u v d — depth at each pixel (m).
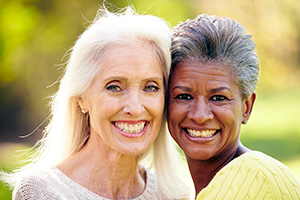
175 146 2.95
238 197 2.01
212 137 2.39
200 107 2.32
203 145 2.39
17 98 13.95
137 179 2.76
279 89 26.69
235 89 2.34
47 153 2.73
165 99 2.57
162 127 2.76
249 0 23.31
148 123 2.41
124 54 2.30
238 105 2.36
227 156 2.48
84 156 2.54
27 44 13.49
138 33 2.33
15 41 13.38
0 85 13.80
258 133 14.40
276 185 2.01
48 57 13.53
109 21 2.37
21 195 2.28
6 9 13.32
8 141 12.34
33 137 13.12
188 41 2.34
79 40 2.41
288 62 25.77
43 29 13.51
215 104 2.33
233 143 2.47
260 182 2.01
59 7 13.54
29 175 2.37
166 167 2.85
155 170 2.87
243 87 2.36
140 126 2.37
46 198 2.24
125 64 2.29
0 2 13.24
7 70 13.62
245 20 23.39
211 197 2.08
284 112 19.89
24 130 13.78
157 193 2.79
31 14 13.46
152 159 2.90
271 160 2.13
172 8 13.15
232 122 2.35
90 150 2.53
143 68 2.31
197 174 2.61
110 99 2.31
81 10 13.39
